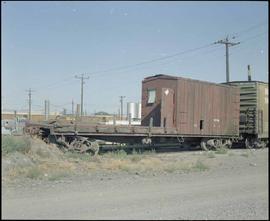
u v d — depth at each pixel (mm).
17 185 11828
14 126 27891
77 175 14805
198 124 28688
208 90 29578
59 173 14539
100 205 9047
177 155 24766
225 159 22438
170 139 27578
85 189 11250
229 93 31406
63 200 9523
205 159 22344
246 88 33344
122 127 24109
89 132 22938
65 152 21234
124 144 26750
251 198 10328
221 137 30672
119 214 8258
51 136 22312
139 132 24984
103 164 18297
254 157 23828
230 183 12938
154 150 26234
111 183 12602
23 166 15203
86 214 8164
